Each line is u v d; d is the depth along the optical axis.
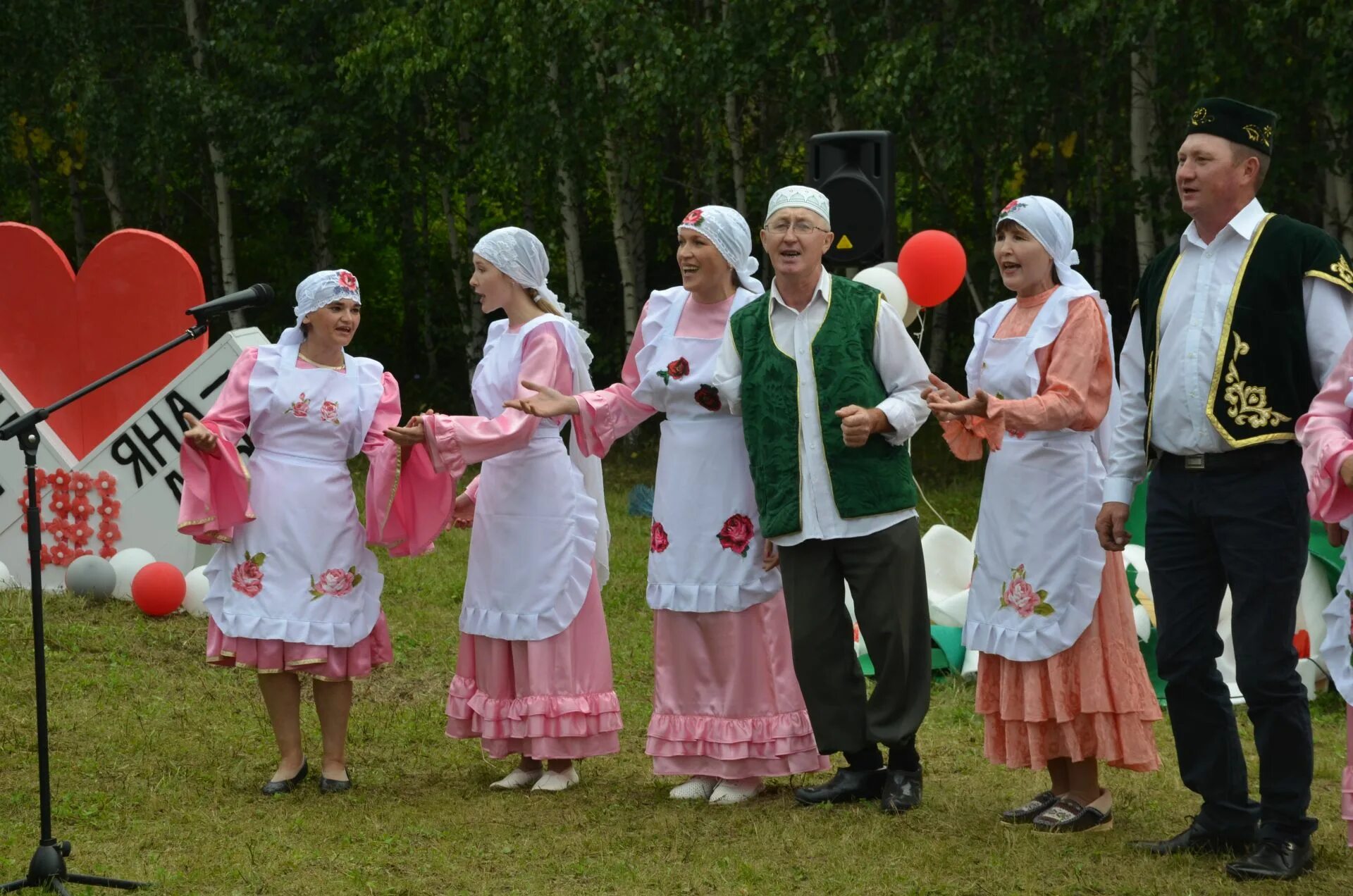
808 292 4.92
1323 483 3.51
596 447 5.14
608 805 5.08
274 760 5.66
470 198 18.64
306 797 5.16
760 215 15.66
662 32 14.08
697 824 4.81
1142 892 4.00
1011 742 4.71
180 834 4.66
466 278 18.72
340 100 17.22
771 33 13.98
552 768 5.34
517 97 15.76
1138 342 4.33
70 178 19.91
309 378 5.24
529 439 5.13
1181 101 13.45
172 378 8.23
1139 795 5.16
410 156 18.08
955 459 15.03
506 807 5.05
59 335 8.37
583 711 5.24
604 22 14.45
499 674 5.32
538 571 5.26
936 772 5.55
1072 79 14.28
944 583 7.46
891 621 4.82
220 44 16.94
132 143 17.62
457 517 5.55
